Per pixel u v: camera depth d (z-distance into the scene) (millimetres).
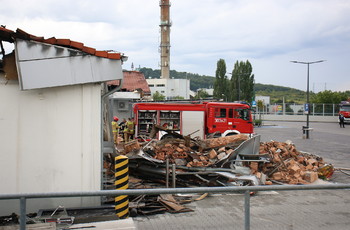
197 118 21016
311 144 24578
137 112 20344
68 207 6906
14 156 6703
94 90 7027
